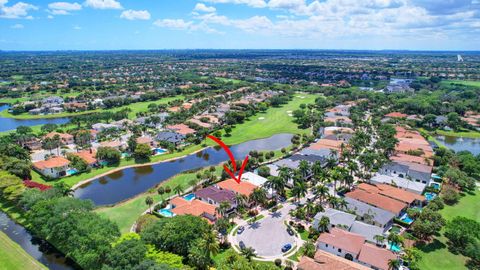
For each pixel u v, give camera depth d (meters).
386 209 104.38
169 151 171.00
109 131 195.88
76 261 81.31
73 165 143.75
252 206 110.25
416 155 154.25
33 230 95.94
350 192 115.56
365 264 78.81
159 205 108.56
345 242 83.75
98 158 152.38
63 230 82.88
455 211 107.44
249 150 176.88
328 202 110.81
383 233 92.75
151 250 73.38
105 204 115.81
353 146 158.38
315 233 91.56
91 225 81.69
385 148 154.75
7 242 89.88
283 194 116.81
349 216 97.31
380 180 129.12
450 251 86.06
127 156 161.75
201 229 81.25
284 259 82.12
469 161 138.75
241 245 87.25
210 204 107.00
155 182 136.00
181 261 73.12
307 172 131.25
